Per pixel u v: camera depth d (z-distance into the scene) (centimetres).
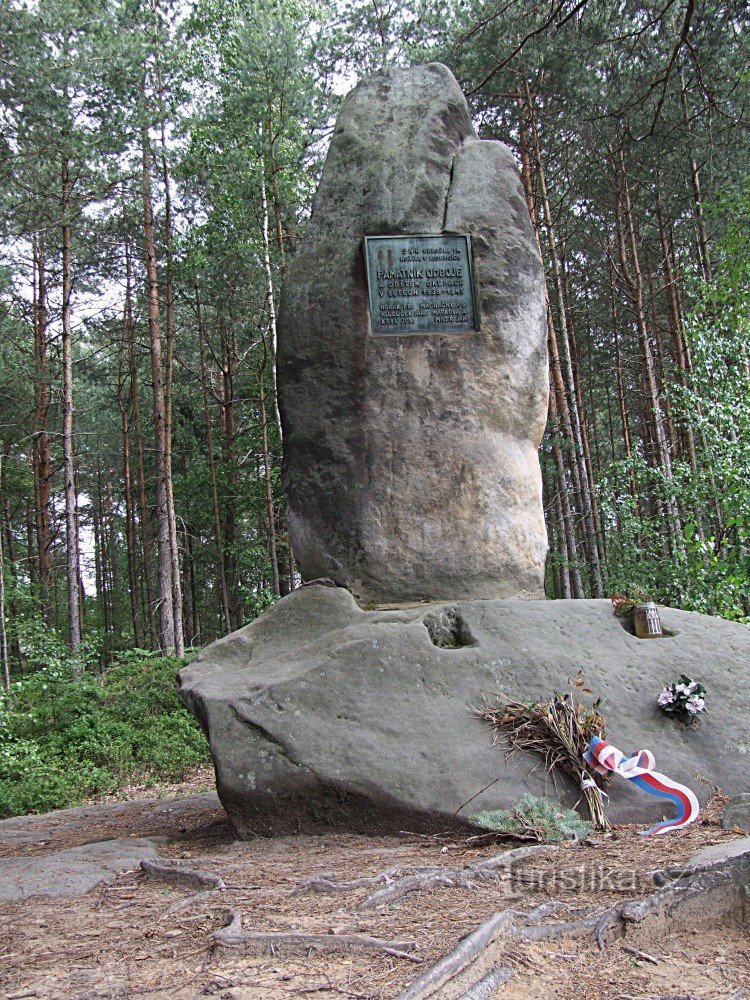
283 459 689
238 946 293
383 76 755
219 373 3152
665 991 260
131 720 1377
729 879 321
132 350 2556
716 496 1137
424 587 644
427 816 491
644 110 1628
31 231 1894
